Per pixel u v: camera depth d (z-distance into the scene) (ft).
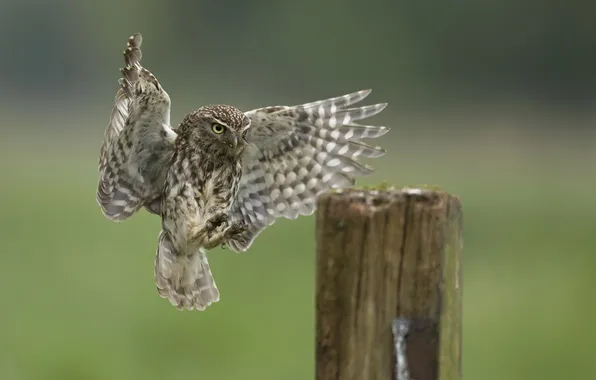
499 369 42.60
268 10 154.92
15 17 180.65
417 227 15.46
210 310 49.11
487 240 61.36
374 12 149.69
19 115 155.12
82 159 109.60
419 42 148.46
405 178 84.74
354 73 150.10
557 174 87.86
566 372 42.78
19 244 63.46
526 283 51.90
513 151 103.55
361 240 15.55
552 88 144.15
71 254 60.90
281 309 49.08
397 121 136.36
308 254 57.26
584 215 68.28
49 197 82.43
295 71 153.28
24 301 52.29
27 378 43.75
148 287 54.34
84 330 48.37
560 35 144.66
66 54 180.14
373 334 15.60
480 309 48.39
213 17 158.30
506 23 146.00
